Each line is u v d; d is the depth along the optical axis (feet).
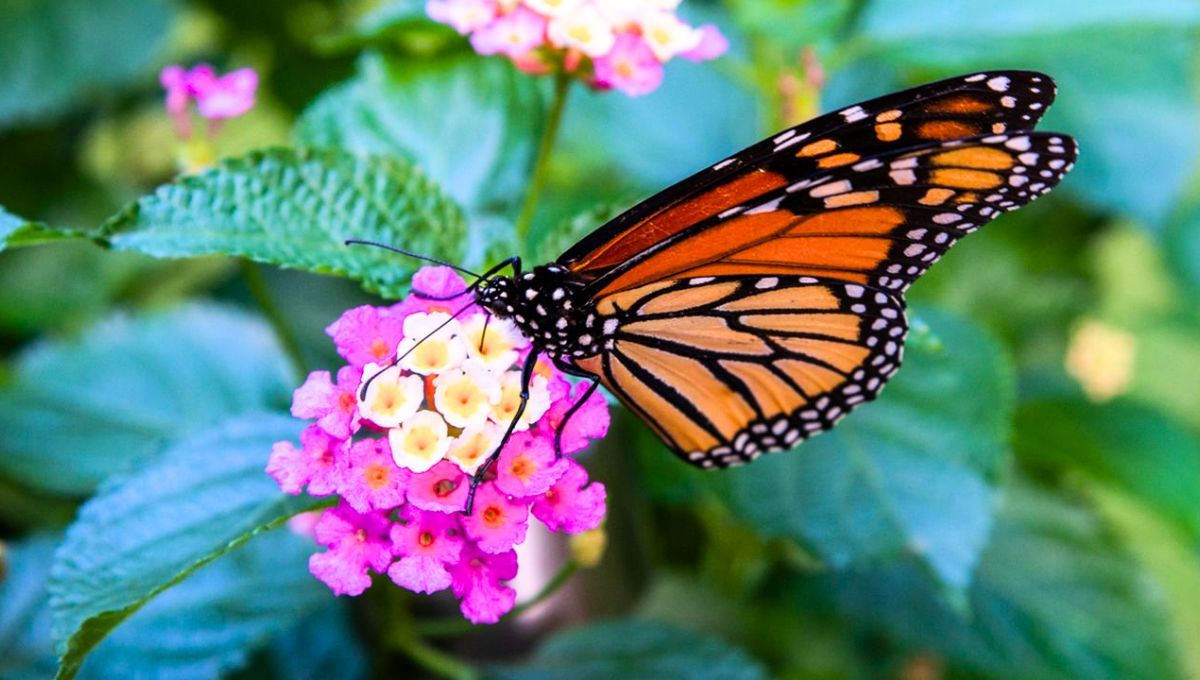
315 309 1.05
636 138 1.04
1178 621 1.03
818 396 0.80
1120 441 1.00
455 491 0.69
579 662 0.84
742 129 1.05
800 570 0.96
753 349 0.79
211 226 0.76
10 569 0.86
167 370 0.97
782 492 0.86
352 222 0.78
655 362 0.79
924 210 0.76
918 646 0.93
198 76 0.85
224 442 0.78
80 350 0.97
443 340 0.71
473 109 0.89
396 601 0.81
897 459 0.86
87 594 0.74
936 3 0.93
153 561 0.75
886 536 0.85
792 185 0.76
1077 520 0.98
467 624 0.82
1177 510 0.99
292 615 0.82
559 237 0.82
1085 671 0.93
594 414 0.72
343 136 0.88
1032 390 1.02
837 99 1.05
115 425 0.95
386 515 0.70
